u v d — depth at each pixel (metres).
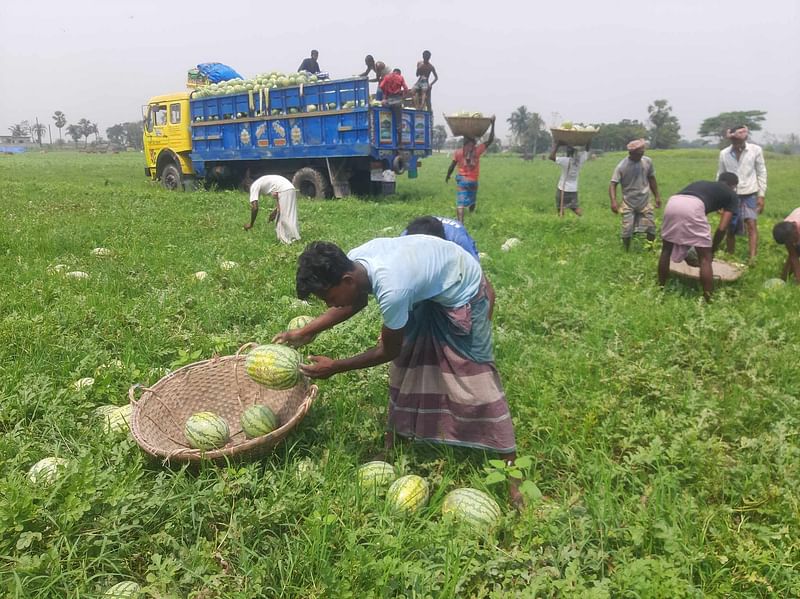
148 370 5.76
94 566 3.42
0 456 4.21
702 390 5.49
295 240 11.55
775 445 4.39
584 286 8.65
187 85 23.67
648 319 7.16
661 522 3.51
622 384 5.39
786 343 6.54
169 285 8.37
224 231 12.80
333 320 4.07
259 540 3.57
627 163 10.95
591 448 4.56
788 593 3.27
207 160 21.92
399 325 3.72
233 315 7.25
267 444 4.12
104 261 9.70
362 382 5.41
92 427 4.71
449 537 3.57
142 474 4.01
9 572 3.24
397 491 3.88
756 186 10.37
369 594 3.11
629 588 3.20
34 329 6.26
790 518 3.67
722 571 3.32
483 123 14.43
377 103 18.16
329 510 3.71
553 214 17.41
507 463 4.17
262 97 19.86
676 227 8.20
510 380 5.53
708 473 4.19
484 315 4.12
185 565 3.38
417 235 4.02
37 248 10.63
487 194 23.95
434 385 4.30
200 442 4.31
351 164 19.77
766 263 10.18
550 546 3.52
